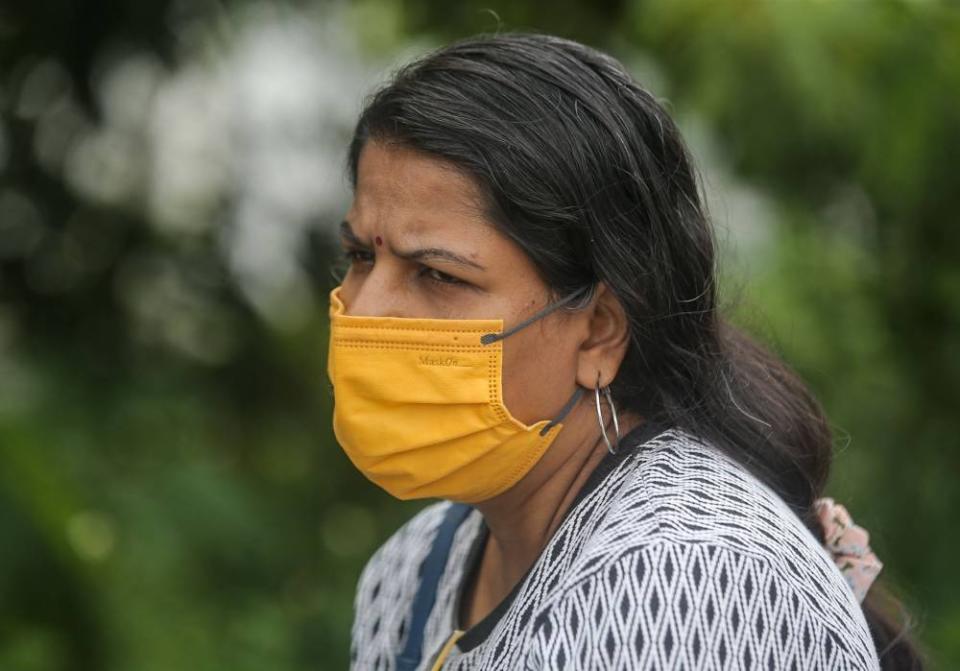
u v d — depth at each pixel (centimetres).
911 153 1042
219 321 1458
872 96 1041
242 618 1236
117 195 1427
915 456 1162
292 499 1430
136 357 1412
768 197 1123
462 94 494
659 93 1116
